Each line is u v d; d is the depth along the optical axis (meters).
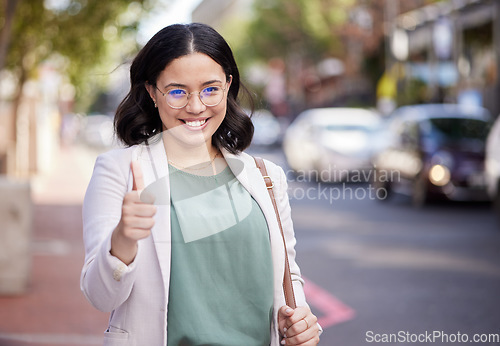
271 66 73.94
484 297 9.47
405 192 19.97
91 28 18.84
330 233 15.50
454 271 11.22
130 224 2.78
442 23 37.19
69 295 9.70
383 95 43.31
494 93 33.66
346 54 56.44
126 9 18.05
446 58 38.22
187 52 3.13
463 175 18.70
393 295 9.74
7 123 26.98
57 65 21.97
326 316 8.75
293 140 26.52
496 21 33.34
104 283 2.87
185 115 3.16
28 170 30.19
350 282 10.62
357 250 13.39
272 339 3.22
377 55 53.12
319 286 10.41
